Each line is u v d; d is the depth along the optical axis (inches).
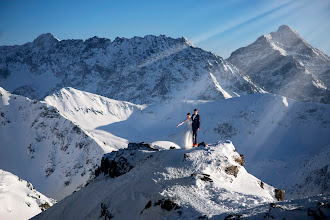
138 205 572.4
